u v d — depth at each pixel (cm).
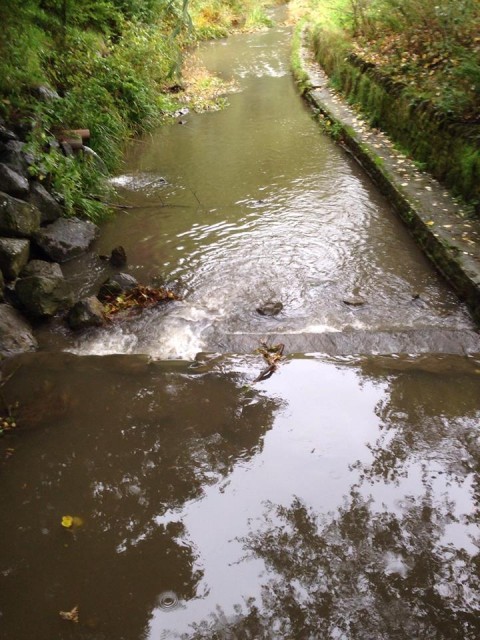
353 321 433
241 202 674
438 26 773
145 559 270
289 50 1720
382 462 316
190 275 518
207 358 403
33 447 336
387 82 797
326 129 909
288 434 338
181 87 1236
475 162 530
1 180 539
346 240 562
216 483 309
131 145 918
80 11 981
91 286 514
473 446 321
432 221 523
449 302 446
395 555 266
